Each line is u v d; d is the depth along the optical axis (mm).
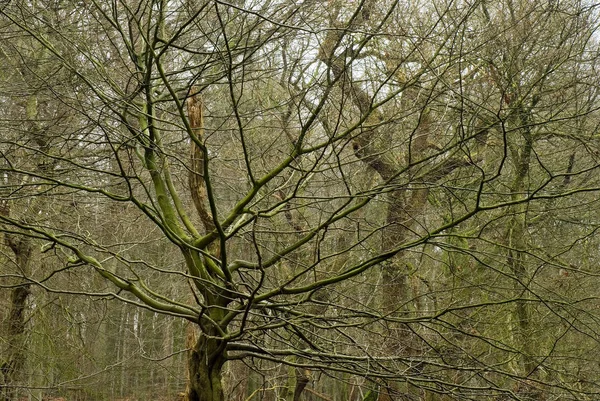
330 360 7340
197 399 7266
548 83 9273
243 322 6594
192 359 7391
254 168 9406
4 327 11727
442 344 8305
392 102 8898
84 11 8273
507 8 9414
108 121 8422
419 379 6926
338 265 9727
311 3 7121
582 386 8930
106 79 7176
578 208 10156
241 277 7551
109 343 17422
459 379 9406
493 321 9375
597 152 8328
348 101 8570
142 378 17516
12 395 11719
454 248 6957
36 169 8625
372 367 7441
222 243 6629
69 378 12031
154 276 13547
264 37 7934
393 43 8375
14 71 8656
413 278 9969
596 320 7172
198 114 8148
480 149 9992
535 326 9727
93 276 11508
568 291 9562
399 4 8266
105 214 10305
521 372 10227
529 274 9633
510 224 9977
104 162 9078
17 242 11133
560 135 9117
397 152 9234
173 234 6773
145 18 8703
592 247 11219
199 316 6887
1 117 8883
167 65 9281
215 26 8219
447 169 8695
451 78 8516
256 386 15352
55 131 8602
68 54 7762
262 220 10164
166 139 10273
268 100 8867
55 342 12047
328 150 9406
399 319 7133
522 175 9672
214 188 9766
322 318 7250
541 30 8664
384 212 10359
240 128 6125
